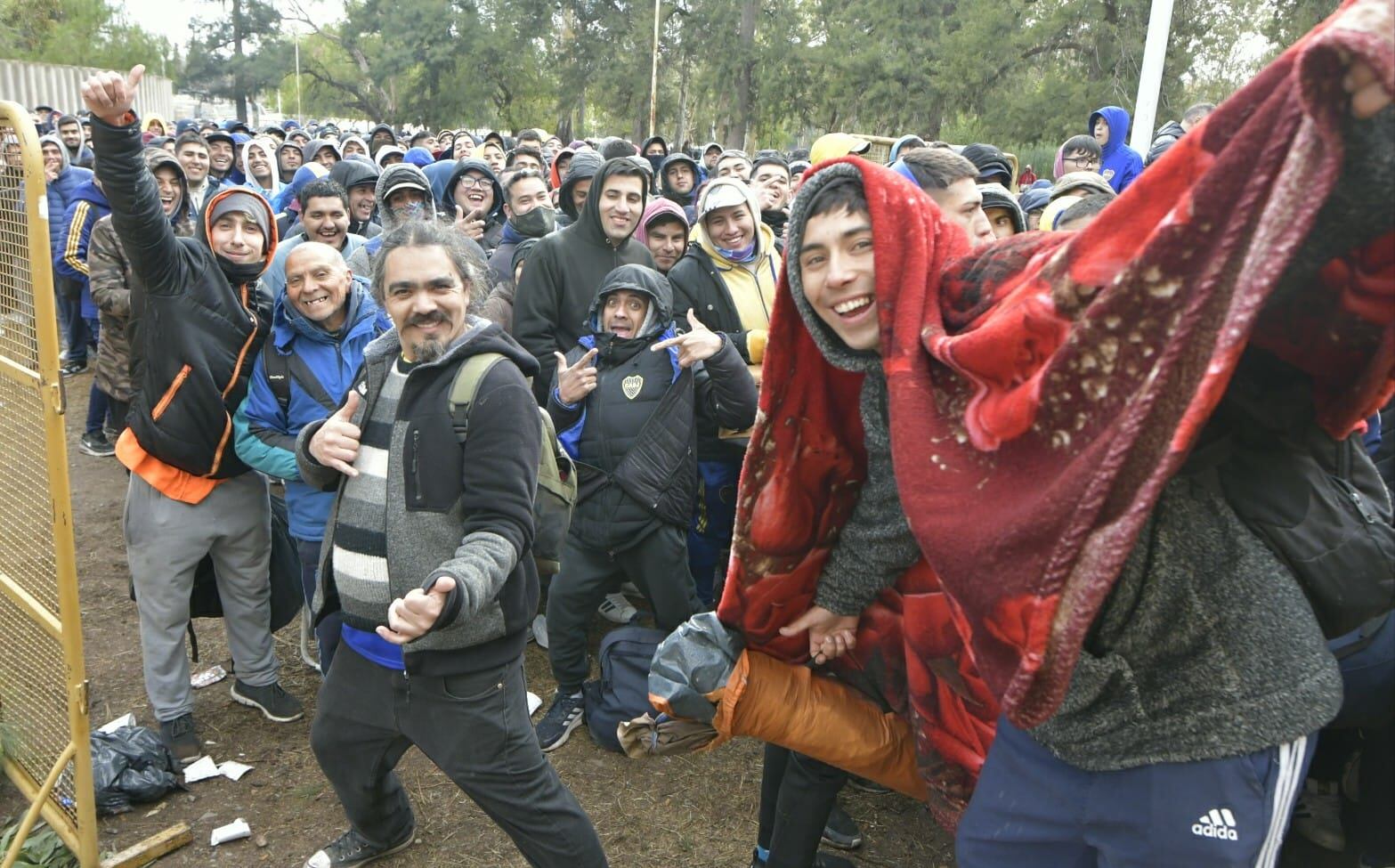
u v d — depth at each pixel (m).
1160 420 1.16
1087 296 1.31
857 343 1.74
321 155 10.52
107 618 4.44
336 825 3.11
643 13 37.88
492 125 45.84
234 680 3.96
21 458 2.69
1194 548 1.40
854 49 30.61
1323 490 1.44
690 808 3.26
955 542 1.42
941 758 2.04
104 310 5.33
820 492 2.08
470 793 2.37
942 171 2.54
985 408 1.45
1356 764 2.30
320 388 3.25
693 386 3.64
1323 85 0.97
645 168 4.41
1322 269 1.22
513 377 2.26
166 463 3.20
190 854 2.94
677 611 3.62
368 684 2.40
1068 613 1.26
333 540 2.39
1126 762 1.44
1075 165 6.76
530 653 4.34
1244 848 1.39
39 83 25.19
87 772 2.71
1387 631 1.91
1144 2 22.83
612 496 3.47
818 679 2.23
